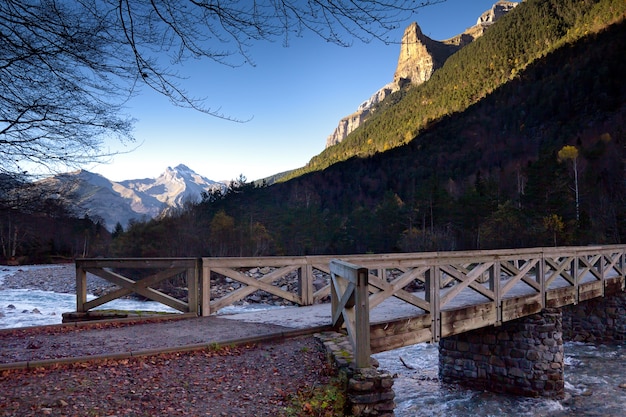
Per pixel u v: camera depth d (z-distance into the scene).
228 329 6.32
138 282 7.51
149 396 3.89
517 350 9.68
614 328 14.05
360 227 53.97
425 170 95.62
